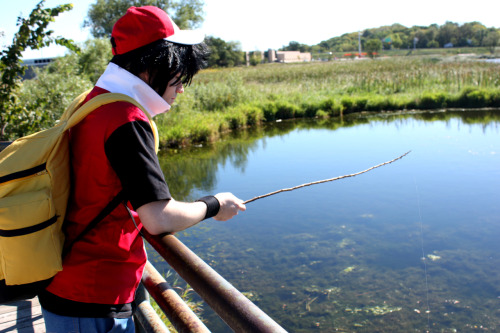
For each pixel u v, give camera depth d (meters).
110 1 38.09
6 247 1.03
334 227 6.43
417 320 4.21
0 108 5.44
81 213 1.11
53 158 1.07
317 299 4.64
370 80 23.75
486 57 52.59
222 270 5.38
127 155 1.01
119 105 1.06
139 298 1.42
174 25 1.21
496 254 5.32
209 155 12.48
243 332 0.82
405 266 5.19
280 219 6.88
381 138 13.00
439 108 18.86
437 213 6.70
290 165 10.46
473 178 8.34
